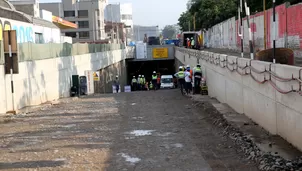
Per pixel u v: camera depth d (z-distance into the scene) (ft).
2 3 122.62
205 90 75.15
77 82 98.37
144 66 258.37
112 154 29.43
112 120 47.75
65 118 50.67
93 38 307.78
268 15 77.10
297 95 25.34
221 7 180.14
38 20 134.31
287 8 64.49
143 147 31.81
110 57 158.61
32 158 28.55
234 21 123.95
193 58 97.45
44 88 75.66
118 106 63.52
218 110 48.65
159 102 67.97
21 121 48.57
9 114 53.93
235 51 117.39
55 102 73.77
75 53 103.86
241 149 29.58
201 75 79.56
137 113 53.98
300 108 24.91
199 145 32.19
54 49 84.17
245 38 103.96
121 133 38.50
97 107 63.00
